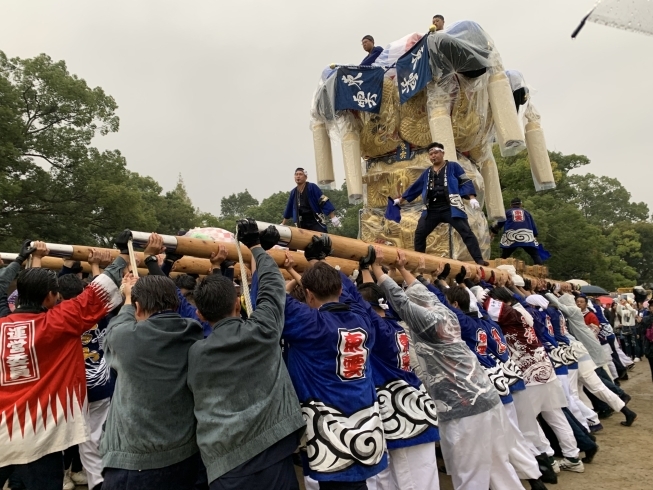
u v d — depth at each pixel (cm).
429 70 884
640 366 1617
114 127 2053
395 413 364
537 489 491
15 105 1744
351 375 301
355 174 1000
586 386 753
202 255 386
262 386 265
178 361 275
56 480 321
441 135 891
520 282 731
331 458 285
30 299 333
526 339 562
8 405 309
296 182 830
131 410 264
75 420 329
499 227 1180
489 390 414
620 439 726
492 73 924
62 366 326
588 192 6162
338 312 314
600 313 1176
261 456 256
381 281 408
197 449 276
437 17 955
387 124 1004
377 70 980
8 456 304
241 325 271
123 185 2034
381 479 385
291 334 296
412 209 971
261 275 294
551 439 633
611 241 4659
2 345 310
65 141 1898
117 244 336
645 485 539
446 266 567
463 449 404
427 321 395
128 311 295
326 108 1020
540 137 1080
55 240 1925
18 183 1694
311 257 382
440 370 414
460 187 723
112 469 263
